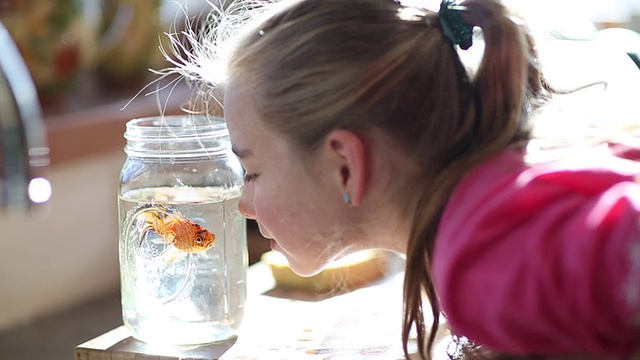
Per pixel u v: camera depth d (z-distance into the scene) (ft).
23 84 5.14
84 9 6.41
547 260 3.19
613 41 4.92
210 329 3.95
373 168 3.64
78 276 6.68
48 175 5.83
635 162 3.47
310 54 3.61
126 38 6.87
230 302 3.99
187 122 4.13
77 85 6.61
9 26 6.00
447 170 3.56
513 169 3.43
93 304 6.62
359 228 3.74
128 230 3.97
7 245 6.14
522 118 3.66
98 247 6.86
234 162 4.03
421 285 3.67
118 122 6.22
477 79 3.62
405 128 3.61
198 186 3.95
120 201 4.01
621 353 3.25
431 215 3.55
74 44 6.30
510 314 3.25
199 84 4.33
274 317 4.19
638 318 3.18
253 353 3.87
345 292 4.48
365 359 3.80
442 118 3.60
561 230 3.22
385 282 4.57
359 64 3.58
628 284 3.13
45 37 6.14
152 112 6.36
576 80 4.07
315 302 4.35
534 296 3.20
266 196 3.75
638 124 3.80
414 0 3.74
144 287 3.95
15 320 6.21
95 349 3.92
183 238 3.89
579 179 3.29
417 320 3.68
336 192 3.69
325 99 3.60
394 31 3.61
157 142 3.95
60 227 6.49
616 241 3.14
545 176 3.31
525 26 3.71
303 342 3.95
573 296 3.17
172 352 3.89
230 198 3.98
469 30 3.63
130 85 7.00
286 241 3.78
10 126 5.00
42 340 5.96
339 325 4.10
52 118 5.95
